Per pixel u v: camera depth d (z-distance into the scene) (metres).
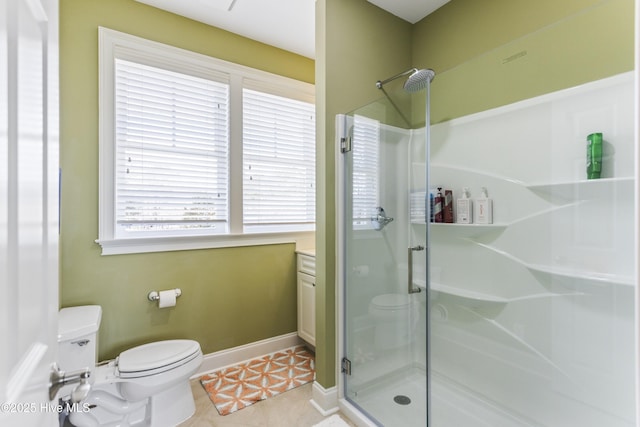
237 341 2.53
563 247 1.53
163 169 2.24
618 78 1.36
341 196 2.01
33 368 0.53
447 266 2.03
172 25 2.25
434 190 2.08
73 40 1.93
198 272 2.36
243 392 2.11
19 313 0.48
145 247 2.14
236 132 2.51
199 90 2.37
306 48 2.74
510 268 1.74
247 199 2.60
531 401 1.65
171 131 2.27
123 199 2.11
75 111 1.93
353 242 2.02
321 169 2.00
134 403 1.77
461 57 2.10
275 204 2.75
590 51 1.44
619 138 1.36
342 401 1.94
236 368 2.43
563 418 1.53
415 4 2.19
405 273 2.11
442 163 2.05
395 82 2.27
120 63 2.08
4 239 0.43
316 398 1.98
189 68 2.31
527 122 1.67
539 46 1.61
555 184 1.56
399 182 2.13
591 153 1.42
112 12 2.05
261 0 2.12
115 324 2.05
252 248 2.61
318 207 2.03
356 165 2.03
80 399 0.65
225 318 2.48
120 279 2.07
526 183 1.67
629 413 1.33
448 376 2.02
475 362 1.89
